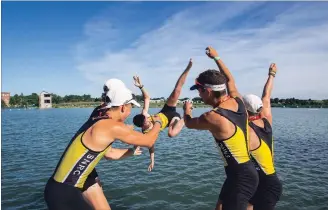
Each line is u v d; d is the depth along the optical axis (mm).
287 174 11562
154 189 9430
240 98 4359
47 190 4066
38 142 21328
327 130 30875
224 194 4184
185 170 12031
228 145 3994
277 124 40406
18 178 10875
